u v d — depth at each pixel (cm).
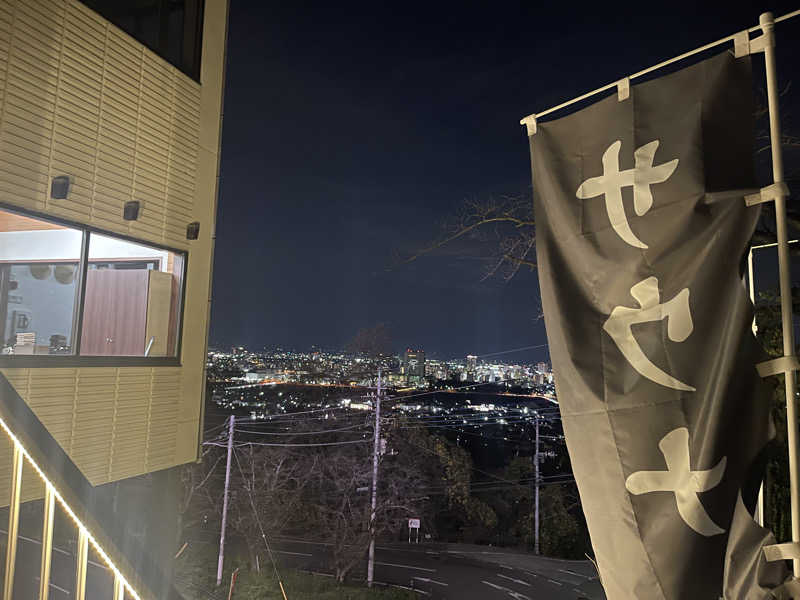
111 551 239
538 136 285
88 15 618
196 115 782
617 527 227
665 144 236
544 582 2531
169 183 729
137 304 690
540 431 3372
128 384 661
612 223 248
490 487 3369
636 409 228
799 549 186
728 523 199
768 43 215
